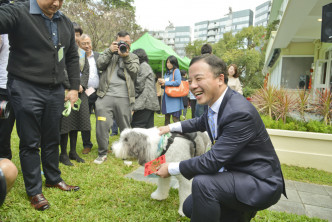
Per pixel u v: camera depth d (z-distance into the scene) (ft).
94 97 14.52
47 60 7.88
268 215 8.59
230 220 6.27
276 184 5.55
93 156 14.37
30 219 7.45
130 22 64.08
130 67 12.60
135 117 14.96
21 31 7.34
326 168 14.56
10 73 7.85
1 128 9.89
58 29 8.23
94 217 7.92
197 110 17.63
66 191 9.40
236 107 5.67
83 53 12.90
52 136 8.93
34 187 8.26
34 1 7.58
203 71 5.77
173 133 8.31
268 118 17.26
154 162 7.55
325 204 10.17
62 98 8.80
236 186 5.55
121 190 9.96
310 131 15.75
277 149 15.39
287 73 39.55
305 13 21.99
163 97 18.70
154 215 8.25
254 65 93.86
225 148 5.58
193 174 5.94
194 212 5.87
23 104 7.74
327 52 31.63
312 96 18.43
